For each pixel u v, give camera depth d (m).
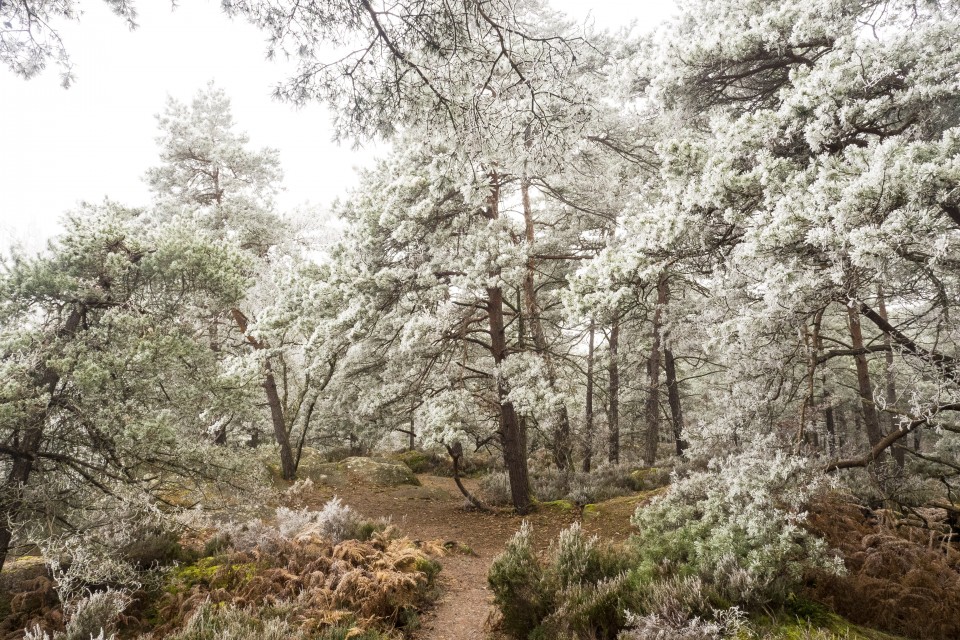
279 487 15.53
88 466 7.27
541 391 11.20
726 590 4.89
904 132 6.29
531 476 16.56
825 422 20.00
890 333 6.35
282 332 11.41
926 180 4.53
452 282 10.84
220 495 8.76
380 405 13.39
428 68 5.00
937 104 5.90
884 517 6.52
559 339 16.86
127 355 7.55
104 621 5.54
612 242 12.12
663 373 22.89
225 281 9.07
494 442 15.64
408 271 10.93
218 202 17.30
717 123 6.87
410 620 6.40
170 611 6.11
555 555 6.27
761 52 7.52
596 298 6.80
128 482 7.36
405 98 5.14
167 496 9.82
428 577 7.77
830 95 5.90
